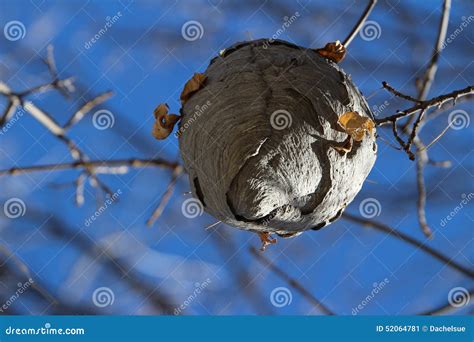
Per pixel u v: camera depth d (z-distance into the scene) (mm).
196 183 6719
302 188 6324
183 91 6828
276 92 6512
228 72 6738
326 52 7004
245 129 6344
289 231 6754
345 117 6328
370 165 6793
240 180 6230
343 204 6746
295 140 6332
